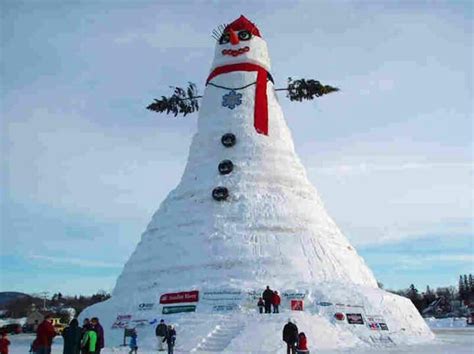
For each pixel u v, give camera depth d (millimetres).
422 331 34469
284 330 22141
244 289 32438
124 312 33781
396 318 32906
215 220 37312
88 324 18359
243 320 29297
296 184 40906
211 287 32844
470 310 116875
